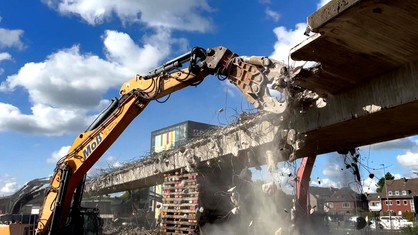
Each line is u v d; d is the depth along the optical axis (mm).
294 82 6492
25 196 13320
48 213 9305
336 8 4391
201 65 7984
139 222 24188
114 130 9242
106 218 27047
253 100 7117
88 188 22500
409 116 6277
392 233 17609
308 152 10297
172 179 13547
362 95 6367
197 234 11453
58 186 9570
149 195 25672
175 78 8688
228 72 7574
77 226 10852
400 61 5492
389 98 5801
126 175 18047
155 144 28469
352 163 9812
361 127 7207
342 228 15914
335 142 8836
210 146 11750
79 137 9781
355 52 5340
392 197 46625
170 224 12922
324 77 6316
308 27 4938
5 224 11062
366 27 4645
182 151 13195
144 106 9398
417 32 4578
